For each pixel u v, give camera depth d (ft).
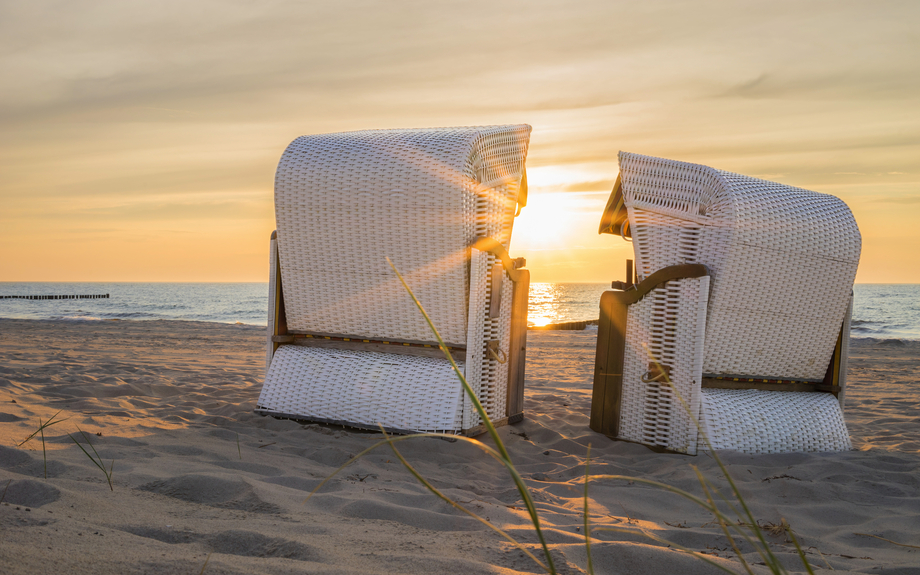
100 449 10.83
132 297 219.41
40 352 31.40
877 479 12.21
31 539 5.33
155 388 19.84
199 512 7.58
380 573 5.66
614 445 15.15
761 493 11.18
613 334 15.97
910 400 23.45
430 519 8.15
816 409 15.64
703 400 14.56
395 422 14.64
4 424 12.26
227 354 36.14
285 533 6.84
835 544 8.64
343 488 9.66
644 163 15.48
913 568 7.36
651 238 15.28
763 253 14.51
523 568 6.41
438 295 14.92
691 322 14.38
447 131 15.74
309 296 16.39
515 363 17.01
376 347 16.07
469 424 14.70
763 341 15.23
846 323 16.14
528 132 16.87
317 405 15.60
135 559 5.21
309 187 15.80
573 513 9.26
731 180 14.71
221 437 13.30
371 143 15.72
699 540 8.35
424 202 14.51
